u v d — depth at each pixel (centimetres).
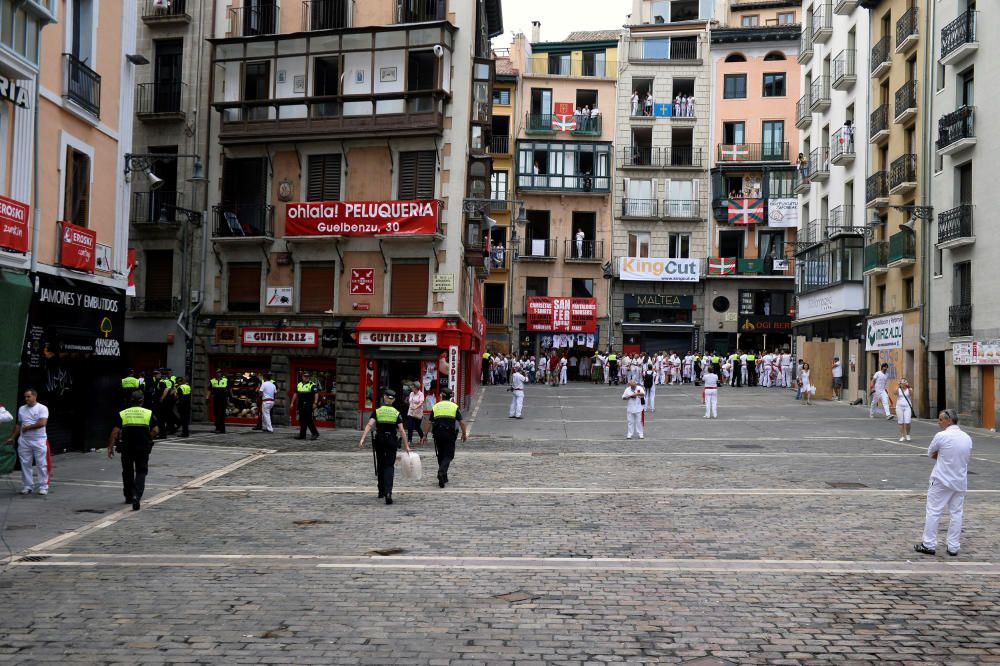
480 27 3272
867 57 3869
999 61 2789
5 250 1727
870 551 1057
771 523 1238
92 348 2066
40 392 1891
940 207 3145
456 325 2872
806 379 3734
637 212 5809
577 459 2031
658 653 691
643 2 6538
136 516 1298
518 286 5828
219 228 3077
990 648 706
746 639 725
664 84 5881
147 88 3188
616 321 5766
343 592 868
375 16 3003
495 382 5206
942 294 3120
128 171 2239
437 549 1066
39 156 1848
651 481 1669
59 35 1923
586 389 4659
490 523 1238
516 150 5819
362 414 2856
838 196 4269
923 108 3275
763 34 5734
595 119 5869
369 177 2966
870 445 2320
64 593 866
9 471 1712
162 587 889
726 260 5681
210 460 2000
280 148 3044
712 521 1252
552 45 6016
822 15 4394
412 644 711
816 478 1703
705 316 5709
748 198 5650
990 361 2770
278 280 3042
